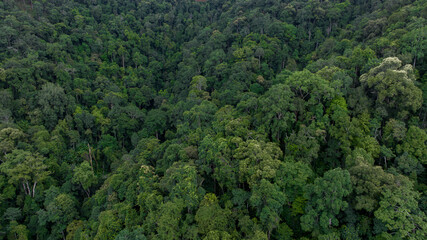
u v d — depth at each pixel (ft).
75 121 214.28
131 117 234.79
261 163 113.80
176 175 117.70
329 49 236.63
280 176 112.16
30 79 207.62
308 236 107.24
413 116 131.34
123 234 106.32
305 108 147.95
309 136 130.11
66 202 152.46
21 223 153.99
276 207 102.58
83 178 169.27
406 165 114.42
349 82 147.84
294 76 157.48
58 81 230.89
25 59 214.28
